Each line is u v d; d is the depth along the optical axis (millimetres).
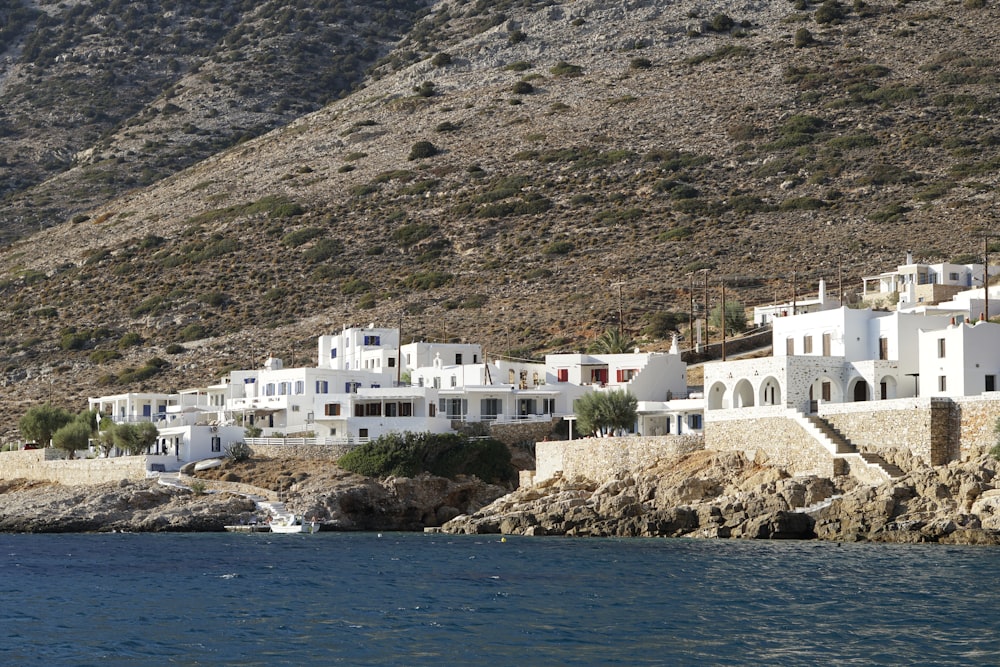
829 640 69500
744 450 130125
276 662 66000
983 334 124312
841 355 137500
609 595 84625
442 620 76562
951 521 107000
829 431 123125
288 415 179625
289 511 146250
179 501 152875
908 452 116500
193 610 81500
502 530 133875
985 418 112375
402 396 167625
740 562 98750
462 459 155375
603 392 154875
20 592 90438
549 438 165250
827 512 114812
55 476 176125
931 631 71125
